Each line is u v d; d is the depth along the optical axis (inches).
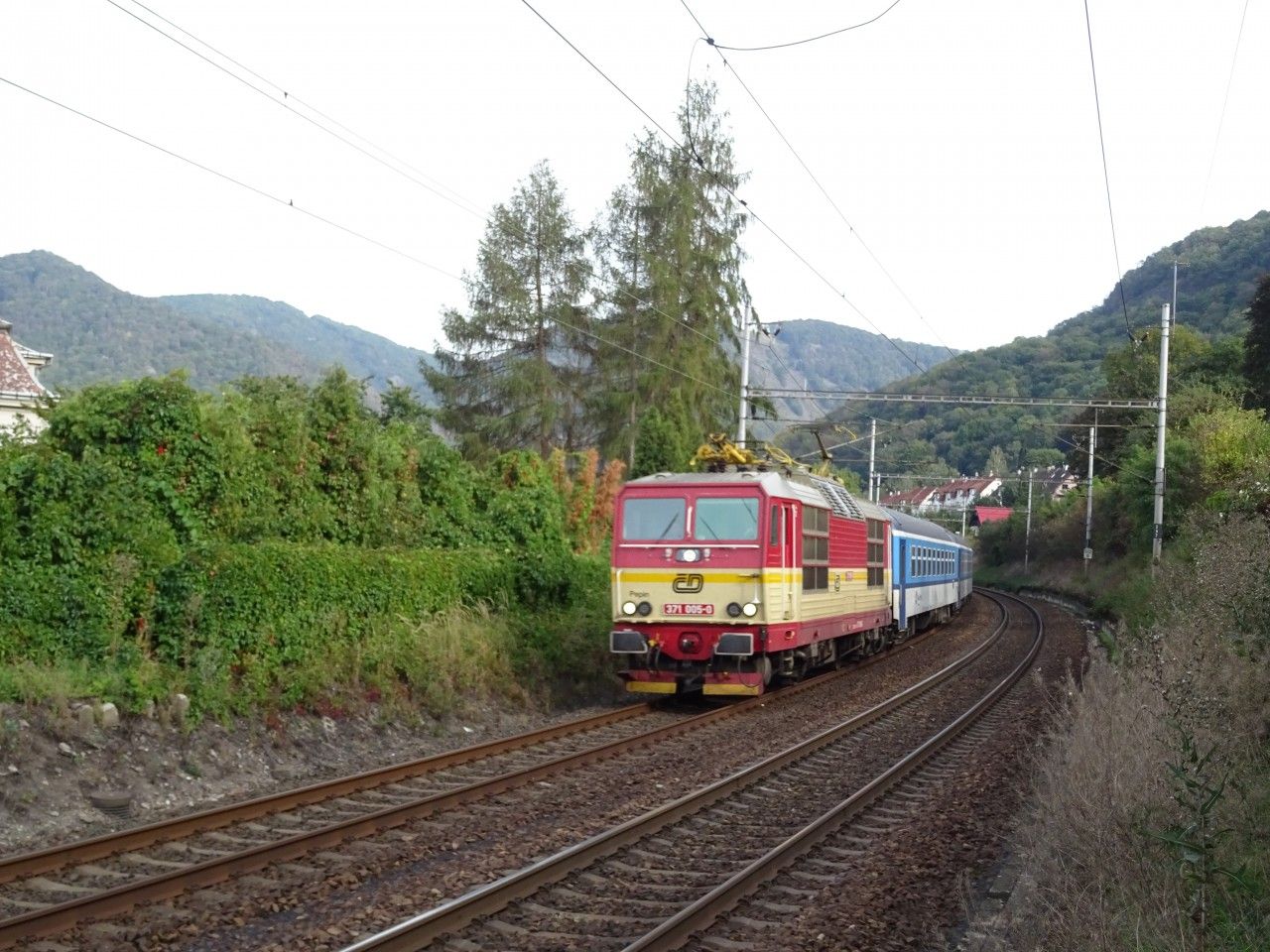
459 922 267.6
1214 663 392.5
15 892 284.4
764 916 288.8
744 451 726.5
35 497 458.0
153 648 475.2
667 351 1518.2
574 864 319.3
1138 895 257.0
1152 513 1574.8
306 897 285.9
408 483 756.6
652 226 1565.0
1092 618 1608.0
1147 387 2187.5
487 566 703.1
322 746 483.5
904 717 646.5
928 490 4136.3
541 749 511.5
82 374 5433.1
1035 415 3346.5
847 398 1173.1
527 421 1512.1
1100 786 312.3
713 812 396.2
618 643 644.7
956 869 332.5
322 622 537.0
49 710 398.9
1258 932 232.8
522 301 1531.7
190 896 282.8
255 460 611.5
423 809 374.0
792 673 728.3
